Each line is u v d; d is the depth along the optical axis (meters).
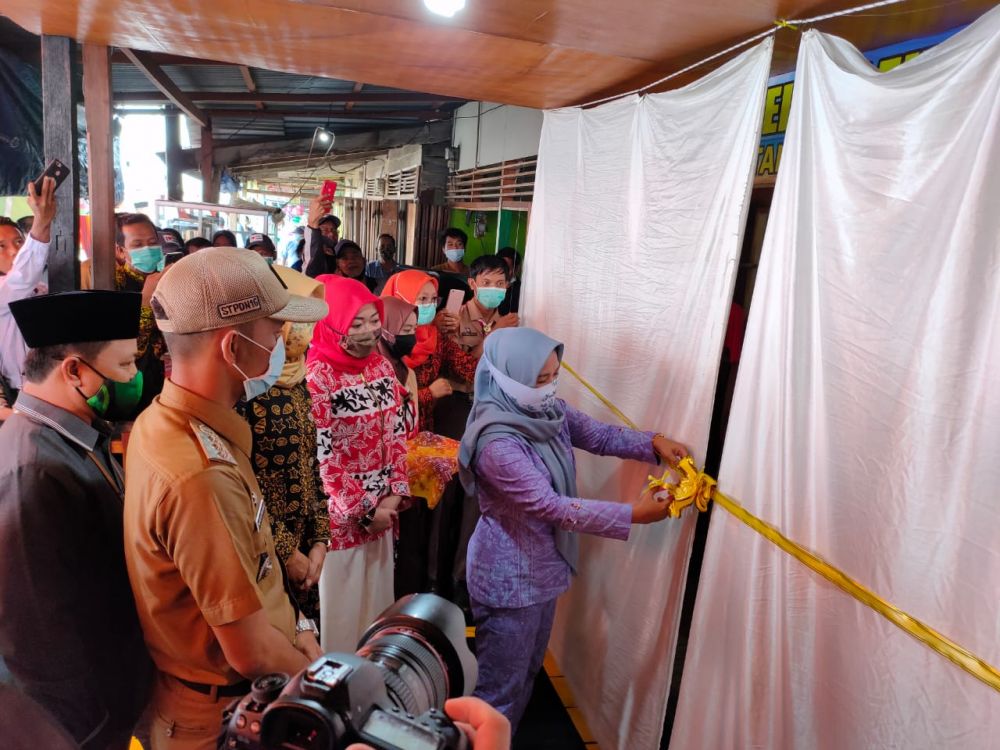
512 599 1.96
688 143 1.81
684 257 1.82
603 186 2.34
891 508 1.15
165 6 1.92
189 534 1.09
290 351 1.87
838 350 1.27
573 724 2.36
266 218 8.37
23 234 3.63
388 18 1.84
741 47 1.77
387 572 2.48
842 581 1.24
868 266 1.21
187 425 1.16
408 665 0.79
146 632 1.26
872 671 1.18
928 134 1.10
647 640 1.93
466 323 3.55
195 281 1.15
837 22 1.48
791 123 1.41
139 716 1.41
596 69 2.17
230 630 1.13
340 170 12.18
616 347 2.21
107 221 2.67
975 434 1.02
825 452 1.30
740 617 1.51
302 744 0.63
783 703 1.40
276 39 2.15
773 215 1.46
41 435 1.23
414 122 8.93
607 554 2.20
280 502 1.88
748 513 1.50
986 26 1.00
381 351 2.64
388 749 0.60
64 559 1.18
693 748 1.67
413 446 2.83
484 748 0.66
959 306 1.04
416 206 8.14
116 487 1.38
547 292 2.90
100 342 1.26
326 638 2.27
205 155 8.88
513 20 1.74
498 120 6.40
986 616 1.00
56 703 1.19
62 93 2.44
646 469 2.00
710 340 1.68
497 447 1.85
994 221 0.99
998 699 0.98
